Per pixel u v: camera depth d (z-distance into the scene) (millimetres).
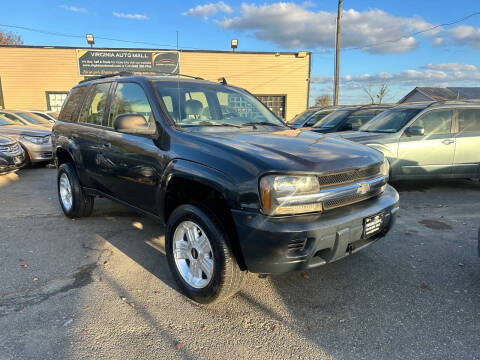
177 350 2191
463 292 2887
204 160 2557
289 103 22312
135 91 3543
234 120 3592
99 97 4113
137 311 2604
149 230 4316
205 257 2625
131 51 20281
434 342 2264
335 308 2666
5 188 6898
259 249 2242
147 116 3287
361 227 2494
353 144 3029
